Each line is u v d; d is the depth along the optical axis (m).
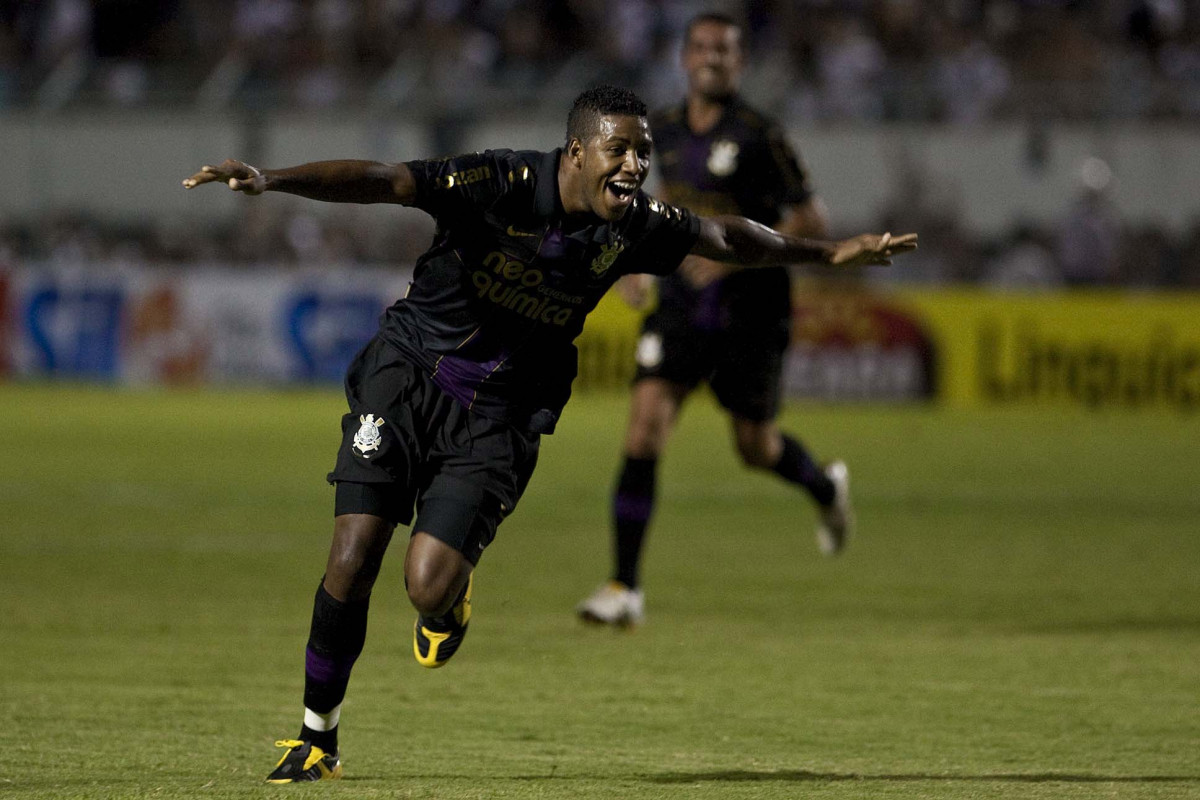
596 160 13.97
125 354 74.94
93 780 14.77
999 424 63.88
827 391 70.50
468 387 14.91
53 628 24.23
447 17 91.94
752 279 26.19
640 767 15.77
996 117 76.31
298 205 82.56
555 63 87.88
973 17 86.88
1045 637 24.25
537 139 80.75
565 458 52.44
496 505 14.84
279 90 86.94
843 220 77.50
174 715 18.23
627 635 24.38
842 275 71.94
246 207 83.00
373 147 82.25
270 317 74.00
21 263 81.31
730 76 25.91
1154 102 75.75
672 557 32.91
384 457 14.65
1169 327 67.50
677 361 25.61
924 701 19.53
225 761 15.82
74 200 85.00
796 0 87.38
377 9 92.38
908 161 76.50
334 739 15.06
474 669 21.55
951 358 69.62
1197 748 16.89
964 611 26.69
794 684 20.61
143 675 20.72
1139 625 25.38
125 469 47.38
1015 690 20.25
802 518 39.28
